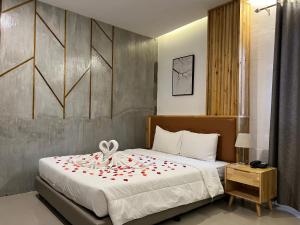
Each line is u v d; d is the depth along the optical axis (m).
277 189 2.95
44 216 2.68
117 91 4.51
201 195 2.70
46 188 2.89
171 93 4.75
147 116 4.92
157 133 4.29
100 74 4.28
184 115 4.27
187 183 2.64
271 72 3.32
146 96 4.97
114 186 2.09
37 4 3.56
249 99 3.55
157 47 5.08
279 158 2.94
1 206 2.95
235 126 3.32
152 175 2.45
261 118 3.41
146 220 2.24
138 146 4.84
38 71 3.57
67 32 3.86
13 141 3.37
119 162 2.86
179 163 3.11
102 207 2.01
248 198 2.79
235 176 2.90
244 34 3.44
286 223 2.57
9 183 3.34
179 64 4.54
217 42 3.67
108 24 4.38
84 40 4.06
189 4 3.58
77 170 2.63
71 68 3.91
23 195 3.35
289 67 2.94
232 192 3.00
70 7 3.75
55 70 3.74
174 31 4.71
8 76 3.31
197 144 3.47
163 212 2.39
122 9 3.78
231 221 2.61
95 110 4.21
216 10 3.69
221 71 3.61
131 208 2.12
